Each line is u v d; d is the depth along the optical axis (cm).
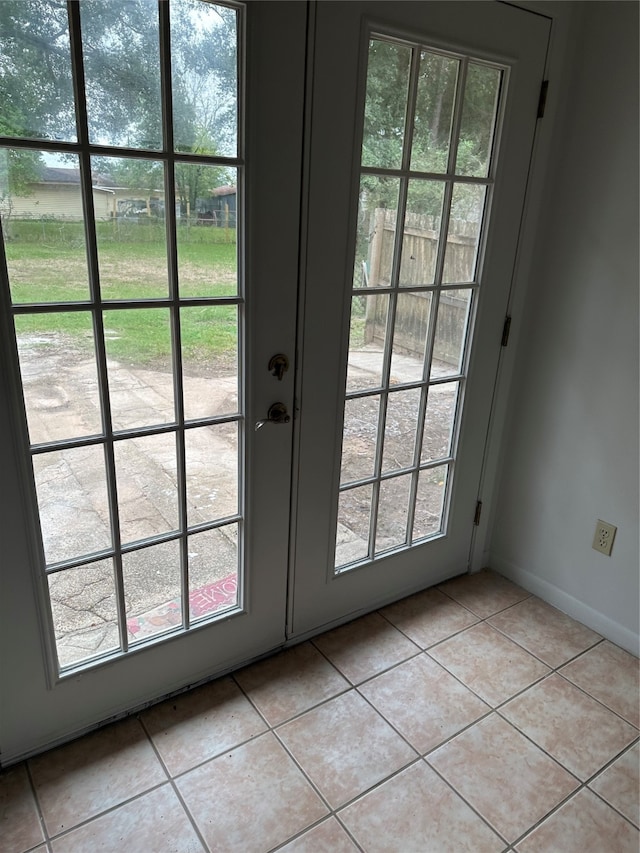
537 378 210
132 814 139
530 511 222
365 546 203
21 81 107
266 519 172
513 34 164
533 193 190
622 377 185
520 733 165
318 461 176
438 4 148
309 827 138
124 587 154
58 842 132
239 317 146
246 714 168
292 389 162
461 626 208
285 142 137
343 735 162
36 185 113
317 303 158
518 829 139
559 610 218
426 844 135
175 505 154
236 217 138
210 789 146
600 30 171
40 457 131
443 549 226
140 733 161
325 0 132
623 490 192
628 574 195
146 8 114
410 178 161
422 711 171
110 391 133
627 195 174
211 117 128
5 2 102
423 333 183
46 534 138
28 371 123
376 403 183
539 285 202
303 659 190
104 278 125
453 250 179
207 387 148
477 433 213
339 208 152
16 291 117
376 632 203
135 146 121
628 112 169
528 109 176
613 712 173
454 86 160
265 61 128
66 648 151
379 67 147
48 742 154
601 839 138
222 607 175
